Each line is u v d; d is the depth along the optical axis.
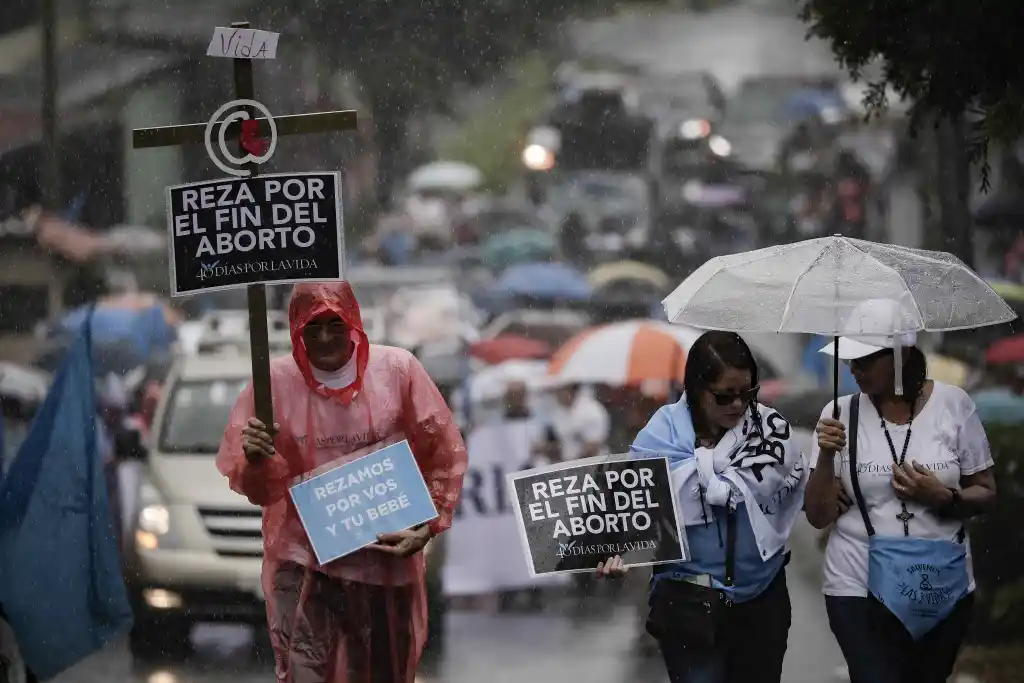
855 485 17.50
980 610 26.62
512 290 48.38
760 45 66.00
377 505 17.16
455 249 58.09
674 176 62.56
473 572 30.25
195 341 40.78
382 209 59.97
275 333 36.28
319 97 61.28
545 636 28.70
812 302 16.83
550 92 64.19
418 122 61.97
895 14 22.94
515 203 60.81
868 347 17.34
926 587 17.23
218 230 17.20
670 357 34.97
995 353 37.25
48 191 54.69
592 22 66.06
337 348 17.06
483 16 63.12
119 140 57.41
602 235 59.22
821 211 58.78
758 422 17.06
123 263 51.47
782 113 64.06
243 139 17.28
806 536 31.72
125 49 58.78
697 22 66.94
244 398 17.27
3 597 23.38
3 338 45.88
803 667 26.28
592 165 62.88
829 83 64.19
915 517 17.41
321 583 17.25
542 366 36.34
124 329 41.50
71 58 58.19
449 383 40.00
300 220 17.22
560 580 30.73
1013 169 44.69
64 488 23.89
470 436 33.59
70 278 49.97
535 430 34.06
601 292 49.22
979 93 22.95
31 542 23.67
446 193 59.72
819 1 23.61
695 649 17.03
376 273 46.62
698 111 64.75
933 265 17.19
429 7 62.16
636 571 31.28
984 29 22.14
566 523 17.20
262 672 26.83
